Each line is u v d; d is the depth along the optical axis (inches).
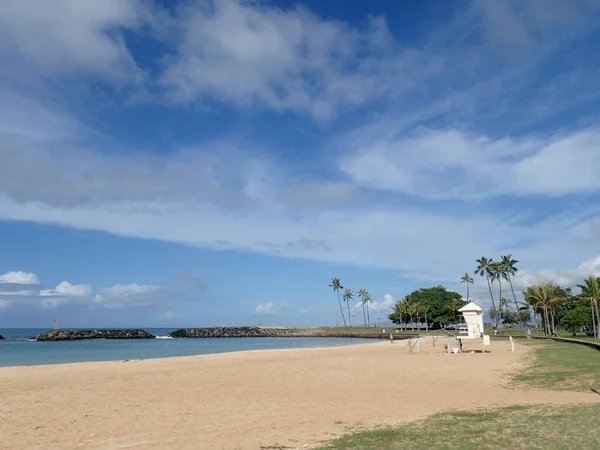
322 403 667.4
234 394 764.0
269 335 6466.5
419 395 730.8
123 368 1234.6
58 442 458.6
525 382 840.3
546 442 354.9
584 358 1131.9
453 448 360.8
